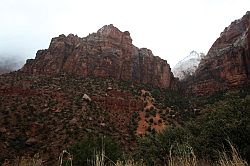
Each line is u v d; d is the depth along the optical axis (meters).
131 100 90.94
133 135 71.56
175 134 27.36
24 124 67.50
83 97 82.25
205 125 17.62
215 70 142.50
